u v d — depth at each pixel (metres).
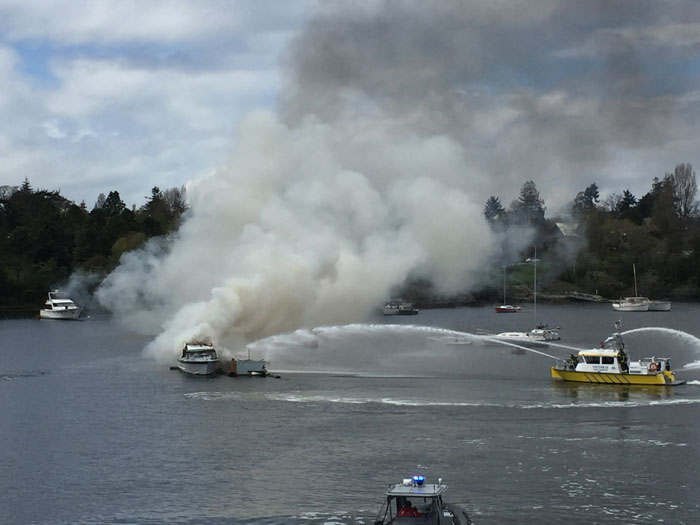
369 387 124.19
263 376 135.50
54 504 74.00
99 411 109.94
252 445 91.00
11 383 135.00
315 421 101.31
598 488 75.81
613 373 125.06
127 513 71.69
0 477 81.31
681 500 72.88
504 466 82.31
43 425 102.44
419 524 63.47
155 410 109.50
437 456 85.81
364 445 90.25
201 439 94.12
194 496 75.56
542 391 119.88
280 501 73.88
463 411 105.88
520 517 69.31
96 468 83.94
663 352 187.50
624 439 91.75
